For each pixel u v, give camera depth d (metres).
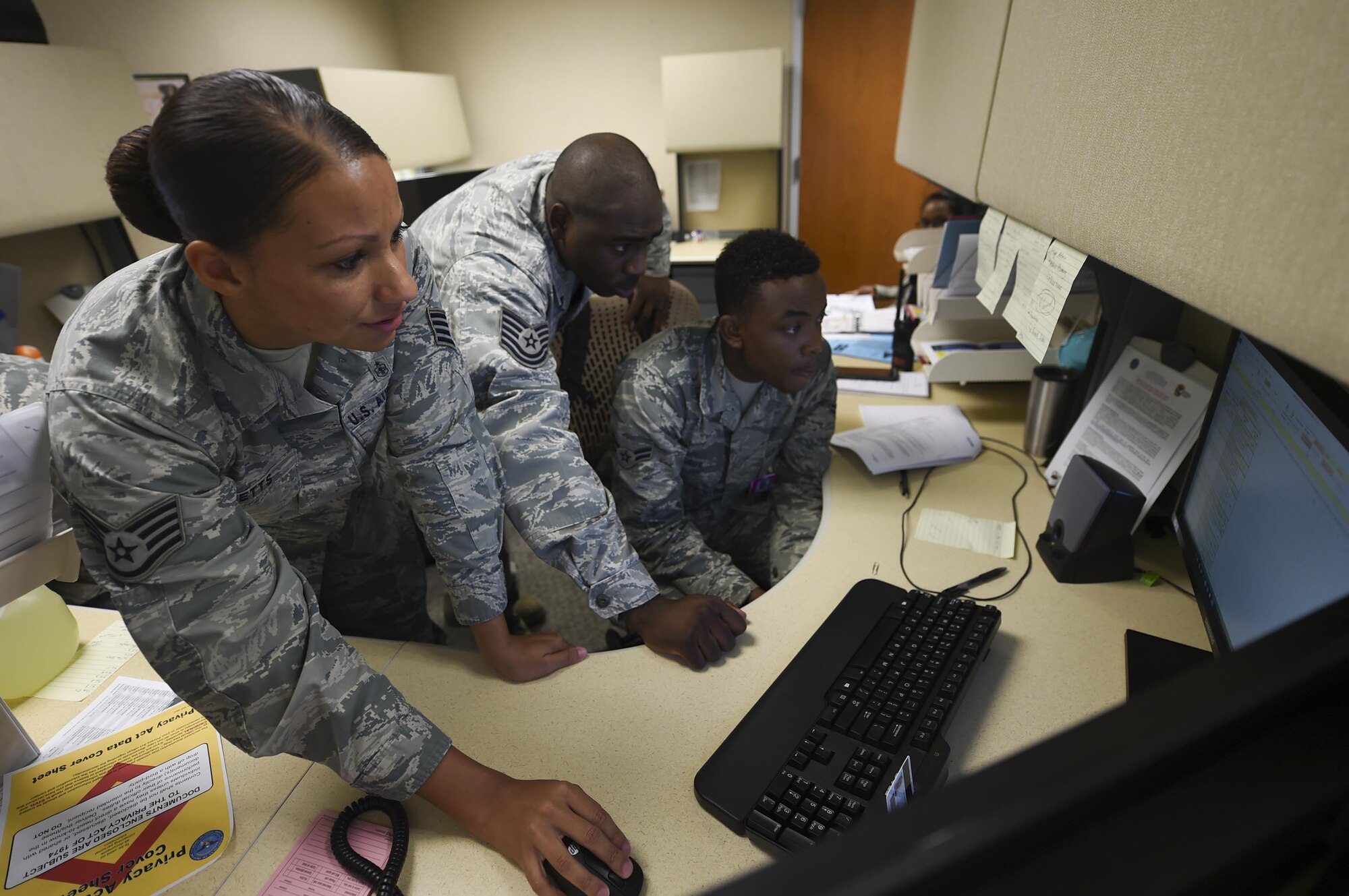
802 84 3.19
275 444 0.74
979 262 1.14
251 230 0.49
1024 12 0.77
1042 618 0.86
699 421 1.17
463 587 0.84
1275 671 0.21
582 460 0.94
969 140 1.00
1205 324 1.12
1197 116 0.46
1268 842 0.19
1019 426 1.37
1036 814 0.17
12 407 0.63
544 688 0.81
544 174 1.18
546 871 0.60
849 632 0.83
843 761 0.67
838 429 1.39
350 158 0.50
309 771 0.73
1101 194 0.61
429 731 0.67
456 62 3.38
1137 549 0.98
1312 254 0.36
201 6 2.34
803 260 1.04
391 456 0.84
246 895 0.61
